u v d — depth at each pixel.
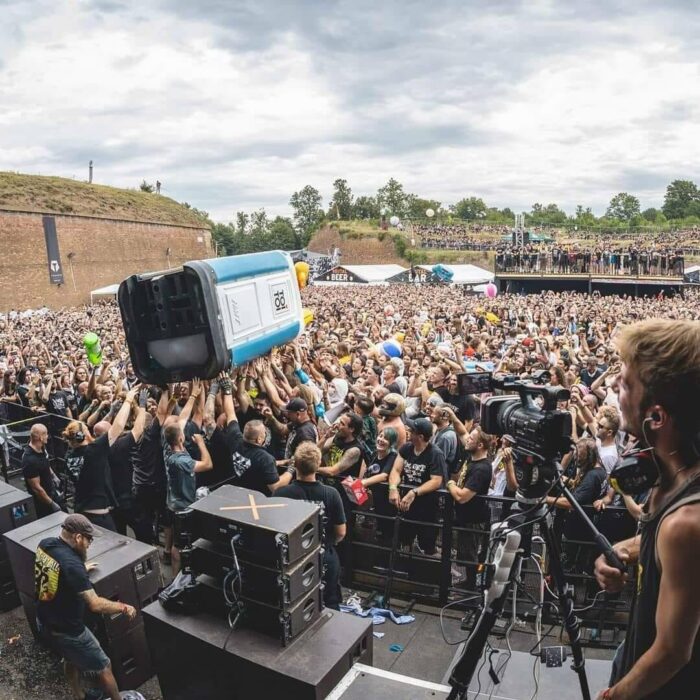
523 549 2.86
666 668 1.62
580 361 13.99
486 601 2.85
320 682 3.46
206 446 6.85
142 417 7.01
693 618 1.56
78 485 6.09
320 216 133.88
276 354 9.08
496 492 6.73
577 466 5.69
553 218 135.88
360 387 9.66
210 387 7.30
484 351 14.77
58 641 4.45
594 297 37.94
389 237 82.81
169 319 6.84
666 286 42.69
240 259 7.95
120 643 4.89
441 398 8.80
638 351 1.74
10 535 5.60
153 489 6.80
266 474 5.63
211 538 4.04
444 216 120.38
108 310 42.16
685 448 1.68
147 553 5.12
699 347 1.65
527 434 2.75
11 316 40.41
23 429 10.59
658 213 127.19
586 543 5.31
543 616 5.46
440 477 5.87
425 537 5.96
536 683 3.32
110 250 56.78
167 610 4.18
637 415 1.76
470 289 48.16
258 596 3.87
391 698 3.39
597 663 3.56
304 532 3.87
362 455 6.52
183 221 69.75
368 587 6.26
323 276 59.62
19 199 49.47
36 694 4.95
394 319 24.25
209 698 3.95
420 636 5.41
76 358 15.26
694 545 1.54
